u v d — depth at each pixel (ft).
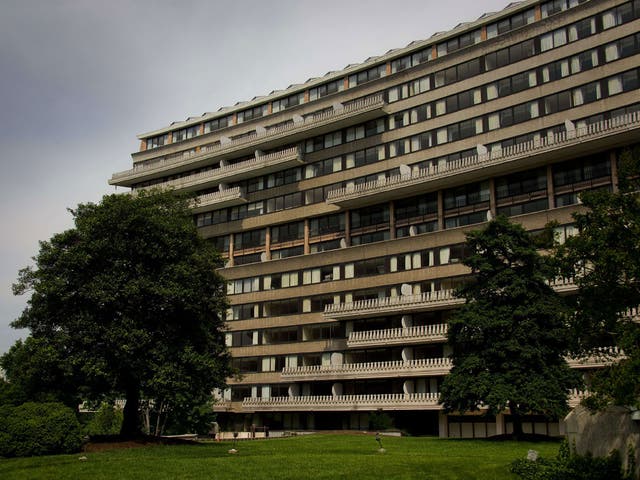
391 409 210.18
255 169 275.59
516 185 210.38
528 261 148.87
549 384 138.31
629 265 82.84
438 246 220.43
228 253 288.71
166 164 303.89
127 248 132.46
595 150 190.80
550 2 217.36
